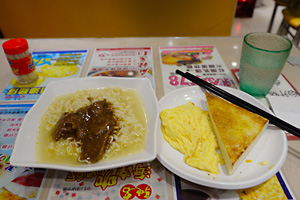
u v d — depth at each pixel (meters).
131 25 2.31
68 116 0.82
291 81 1.14
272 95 1.05
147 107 0.92
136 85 1.01
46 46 1.47
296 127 0.84
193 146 0.79
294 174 0.74
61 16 2.24
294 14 2.39
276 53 0.87
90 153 0.74
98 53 1.38
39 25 2.31
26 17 2.25
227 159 0.73
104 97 0.96
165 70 1.23
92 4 2.16
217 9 2.19
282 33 2.59
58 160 0.74
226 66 1.26
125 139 0.79
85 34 2.39
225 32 2.38
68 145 0.78
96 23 2.30
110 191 0.71
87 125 0.81
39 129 0.83
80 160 0.73
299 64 1.26
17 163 0.65
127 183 0.73
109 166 0.64
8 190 0.71
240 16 3.81
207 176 0.70
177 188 0.71
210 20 2.27
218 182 0.65
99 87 1.02
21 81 1.14
